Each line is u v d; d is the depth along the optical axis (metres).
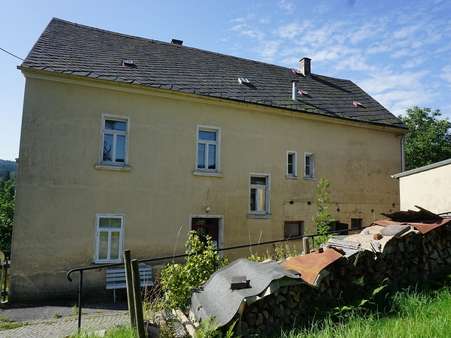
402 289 5.48
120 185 11.55
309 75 20.45
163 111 12.48
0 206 21.83
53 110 10.86
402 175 11.48
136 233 11.61
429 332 3.68
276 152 14.56
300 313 4.78
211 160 13.41
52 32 13.30
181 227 12.32
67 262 10.61
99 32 14.94
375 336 3.77
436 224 6.45
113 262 11.15
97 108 11.45
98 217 11.14
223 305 4.58
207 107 13.31
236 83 15.34
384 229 6.36
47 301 10.16
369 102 19.59
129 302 4.87
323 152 15.70
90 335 5.42
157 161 12.18
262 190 14.35
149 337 4.75
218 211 13.07
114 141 11.77
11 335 6.46
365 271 5.57
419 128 32.12
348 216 15.82
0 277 10.30
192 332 4.71
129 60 13.48
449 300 4.78
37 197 10.46
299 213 14.70
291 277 4.70
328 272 5.10
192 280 5.91
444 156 30.48
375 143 17.16
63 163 10.84
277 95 15.80
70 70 11.05
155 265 11.68
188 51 16.77
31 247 10.27
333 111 16.41
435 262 6.29
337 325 4.41
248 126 14.09
